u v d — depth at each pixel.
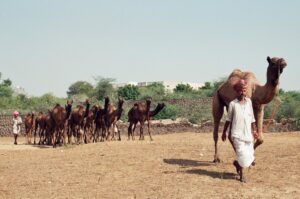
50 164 13.25
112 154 13.97
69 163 13.08
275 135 23.70
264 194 8.71
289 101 43.97
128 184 10.05
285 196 8.54
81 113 22.98
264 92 10.81
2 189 10.34
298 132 25.48
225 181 9.79
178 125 35.81
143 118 23.42
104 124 24.30
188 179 10.08
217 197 8.60
